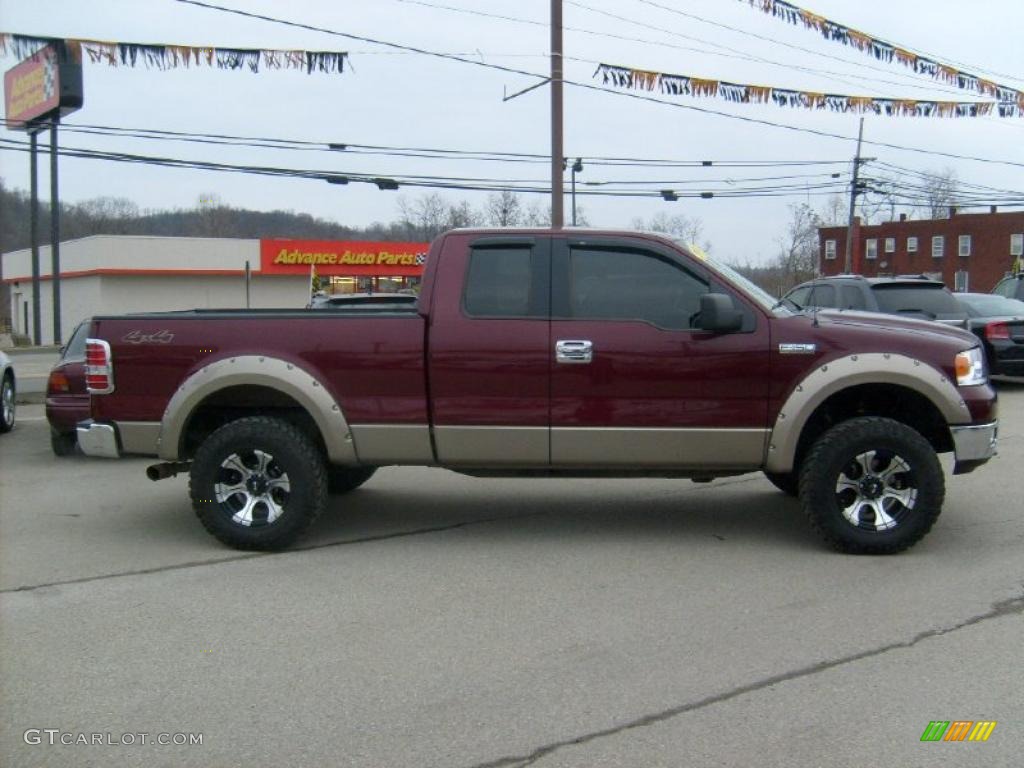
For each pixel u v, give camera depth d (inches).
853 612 189.8
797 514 276.1
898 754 133.4
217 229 2930.6
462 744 137.1
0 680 160.6
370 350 231.6
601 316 229.5
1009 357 542.0
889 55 581.0
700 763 131.3
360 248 2009.1
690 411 227.3
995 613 188.5
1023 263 1685.5
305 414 249.9
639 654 169.2
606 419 228.5
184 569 224.8
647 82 593.3
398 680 159.0
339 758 133.6
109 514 284.4
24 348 1450.5
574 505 290.7
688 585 208.7
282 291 1990.7
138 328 238.5
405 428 232.7
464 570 222.2
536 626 183.8
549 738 138.6
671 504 291.0
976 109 663.8
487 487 319.9
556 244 232.5
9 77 1466.5
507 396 229.8
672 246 231.0
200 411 253.8
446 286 232.5
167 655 170.9
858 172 1322.6
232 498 240.1
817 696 151.6
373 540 250.5
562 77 642.8
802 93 627.2
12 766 132.6
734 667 163.0
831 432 227.5
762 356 225.0
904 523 225.3
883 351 223.8
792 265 2308.1
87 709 149.4
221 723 144.3
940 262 2514.8
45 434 462.0
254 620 188.9
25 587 211.2
